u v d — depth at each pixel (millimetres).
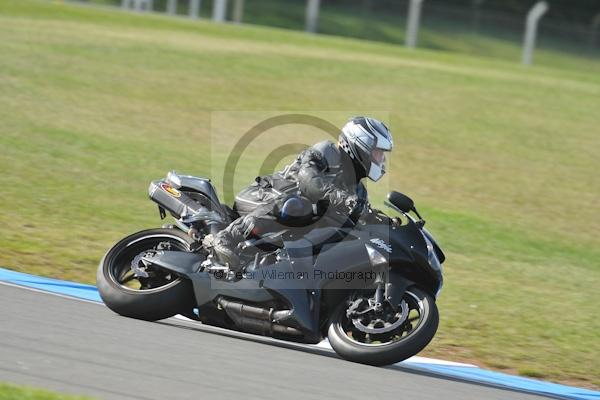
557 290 36688
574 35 144000
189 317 24188
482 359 26469
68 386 16672
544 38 143625
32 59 70125
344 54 95875
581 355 27844
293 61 85938
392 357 21156
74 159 47594
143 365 18703
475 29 143625
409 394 19359
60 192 41438
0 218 35656
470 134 68625
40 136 50875
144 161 49281
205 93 68438
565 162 64375
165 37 90375
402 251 21844
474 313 31312
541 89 90938
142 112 60656
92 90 64312
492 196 53281
